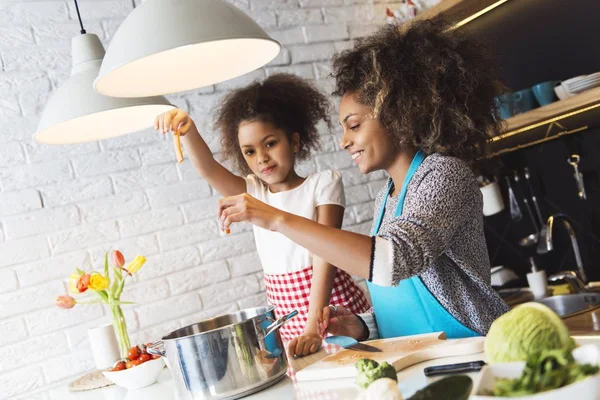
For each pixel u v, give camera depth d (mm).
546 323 817
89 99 1503
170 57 1347
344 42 3090
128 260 2607
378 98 1378
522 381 722
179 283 2670
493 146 2705
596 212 2650
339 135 3031
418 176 1350
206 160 2059
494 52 2867
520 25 2760
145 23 1116
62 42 2602
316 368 1186
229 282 2748
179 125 1648
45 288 2484
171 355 1250
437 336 1227
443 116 1384
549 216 2820
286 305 2121
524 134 2596
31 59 2553
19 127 2512
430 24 1458
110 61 1120
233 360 1225
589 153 2643
